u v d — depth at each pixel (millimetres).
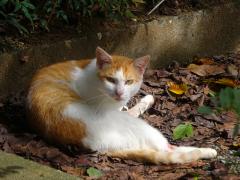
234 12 7883
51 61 6398
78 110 5105
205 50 7723
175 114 6066
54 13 6734
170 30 7250
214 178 4723
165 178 4719
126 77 5297
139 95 6457
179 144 5430
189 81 6867
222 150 5336
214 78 6996
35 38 6465
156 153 4980
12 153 4965
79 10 6852
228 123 5852
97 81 5270
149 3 7512
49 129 5109
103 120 5117
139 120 5254
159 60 7273
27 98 5379
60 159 4938
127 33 6914
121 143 5074
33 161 4789
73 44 6520
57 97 5203
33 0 6793
